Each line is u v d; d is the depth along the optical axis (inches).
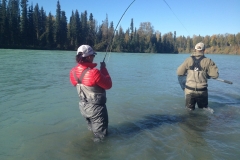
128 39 3038.9
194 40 2239.2
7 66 503.8
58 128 152.3
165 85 342.3
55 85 300.2
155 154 120.0
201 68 193.6
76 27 2615.7
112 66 648.4
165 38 3511.3
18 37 2197.3
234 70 668.1
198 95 197.0
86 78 131.1
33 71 435.8
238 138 142.5
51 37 2420.0
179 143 133.8
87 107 135.0
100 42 2662.4
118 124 164.6
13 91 255.0
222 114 195.2
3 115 173.9
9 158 113.0
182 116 186.4
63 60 777.6
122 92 275.4
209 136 145.2
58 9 2522.1
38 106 200.1
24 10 2246.6
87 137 139.7
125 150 124.1
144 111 198.1
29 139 134.6
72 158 114.5
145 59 1196.5
